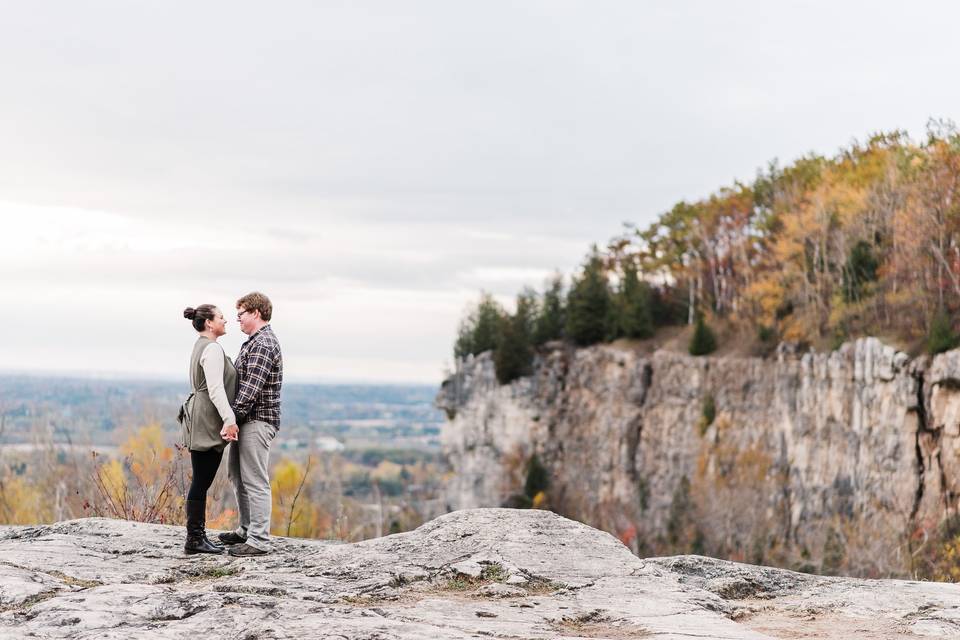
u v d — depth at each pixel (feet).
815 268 273.95
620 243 399.03
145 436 124.26
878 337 221.46
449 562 28.96
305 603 23.25
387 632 20.39
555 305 368.68
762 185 367.04
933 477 188.75
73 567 27.58
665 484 285.43
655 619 23.48
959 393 186.70
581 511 314.35
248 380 31.19
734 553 236.22
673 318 350.43
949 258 231.30
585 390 331.77
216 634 20.39
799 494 229.45
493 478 349.20
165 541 32.89
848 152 331.77
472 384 366.02
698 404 282.15
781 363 253.65
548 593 26.37
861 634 23.32
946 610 25.53
